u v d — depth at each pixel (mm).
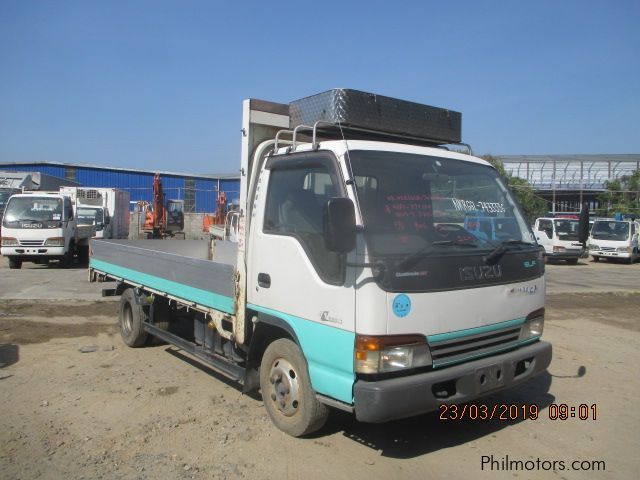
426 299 3904
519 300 4586
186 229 37438
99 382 6078
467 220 4508
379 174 4152
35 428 4793
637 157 58438
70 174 49188
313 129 4363
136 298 7336
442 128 5297
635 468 4242
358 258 3779
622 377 6688
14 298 11188
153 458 4246
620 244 25031
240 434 4688
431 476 4039
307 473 4039
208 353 5762
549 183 52906
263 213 4723
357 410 3775
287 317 4379
